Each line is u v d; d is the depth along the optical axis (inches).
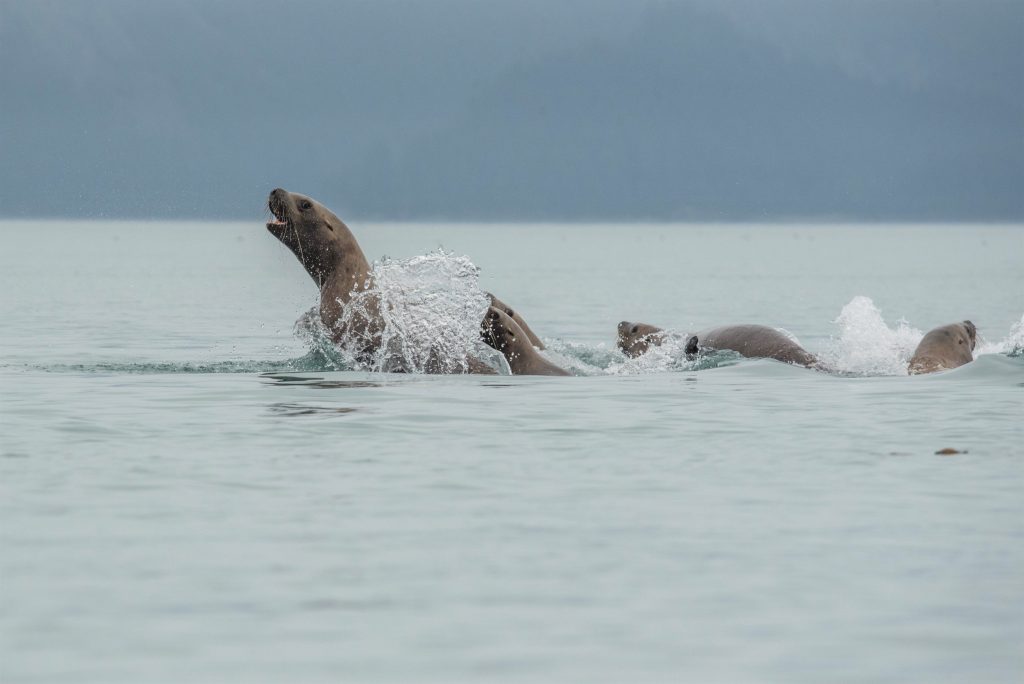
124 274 6732.3
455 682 677.3
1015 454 1304.1
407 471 1209.4
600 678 684.1
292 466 1229.7
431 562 892.6
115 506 1052.5
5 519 1005.8
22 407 1604.3
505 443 1373.0
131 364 2133.4
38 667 692.1
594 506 1064.8
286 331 3147.1
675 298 4926.2
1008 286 6063.0
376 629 756.0
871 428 1480.1
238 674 685.9
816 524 1002.7
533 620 773.3
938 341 2133.4
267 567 878.4
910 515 1030.4
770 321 3732.8
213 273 7066.9
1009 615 779.4
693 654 718.5
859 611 789.2
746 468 1234.0
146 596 813.2
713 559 903.7
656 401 1702.8
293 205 2004.2
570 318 3727.9
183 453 1294.3
